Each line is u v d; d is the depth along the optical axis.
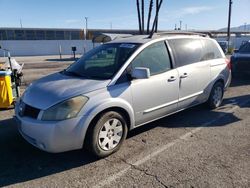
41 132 3.54
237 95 7.80
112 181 3.39
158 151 4.18
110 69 4.25
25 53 44.03
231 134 4.83
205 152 4.12
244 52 10.85
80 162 3.88
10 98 6.58
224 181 3.33
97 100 3.77
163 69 4.76
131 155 4.06
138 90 4.26
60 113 3.55
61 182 3.40
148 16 12.23
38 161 3.93
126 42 4.76
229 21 32.88
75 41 47.41
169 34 5.30
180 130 5.04
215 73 6.01
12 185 3.35
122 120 4.09
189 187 3.23
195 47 5.55
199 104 5.95
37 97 3.83
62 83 4.08
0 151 4.24
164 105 4.78
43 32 49.69
